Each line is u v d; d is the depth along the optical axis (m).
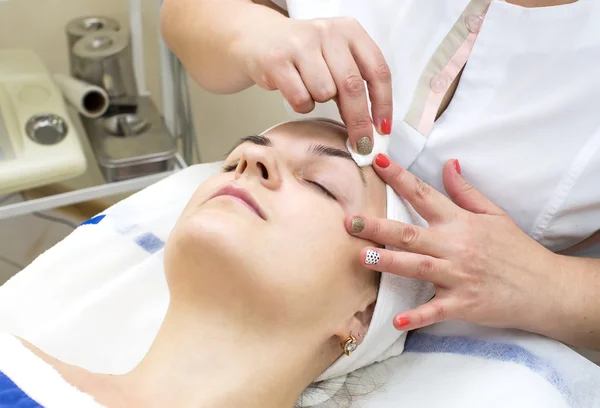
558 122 0.79
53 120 1.25
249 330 0.71
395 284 0.77
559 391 0.76
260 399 0.72
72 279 0.93
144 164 1.34
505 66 0.80
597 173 0.79
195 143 1.54
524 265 0.75
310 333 0.73
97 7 1.50
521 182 0.82
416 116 0.84
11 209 1.20
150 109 1.46
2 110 1.27
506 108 0.81
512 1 0.78
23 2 1.42
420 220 0.82
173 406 0.70
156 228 1.00
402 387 0.81
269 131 0.82
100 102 1.38
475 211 0.81
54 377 0.68
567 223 0.85
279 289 0.69
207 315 0.72
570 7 0.74
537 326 0.79
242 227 0.68
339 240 0.72
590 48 0.75
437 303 0.72
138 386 0.71
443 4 0.81
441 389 0.79
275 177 0.72
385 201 0.79
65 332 0.85
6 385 0.67
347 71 0.72
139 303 0.90
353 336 0.76
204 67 0.92
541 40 0.77
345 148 0.79
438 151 0.85
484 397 0.75
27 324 0.87
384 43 0.86
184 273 0.71
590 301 0.78
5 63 1.36
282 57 0.74
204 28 0.88
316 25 0.74
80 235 0.97
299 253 0.70
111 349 0.86
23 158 1.19
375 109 0.76
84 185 1.62
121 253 0.96
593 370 0.78
